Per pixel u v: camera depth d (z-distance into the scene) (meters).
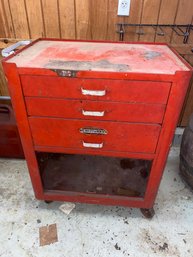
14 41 1.28
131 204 1.05
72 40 1.05
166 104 0.73
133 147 0.86
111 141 0.85
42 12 1.19
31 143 0.89
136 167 1.23
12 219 1.10
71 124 0.82
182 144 1.21
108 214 1.13
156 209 1.16
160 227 1.07
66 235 1.03
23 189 1.25
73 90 0.73
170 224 1.08
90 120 0.80
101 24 1.22
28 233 1.04
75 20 1.21
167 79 0.67
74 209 1.15
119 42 1.03
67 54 0.84
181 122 1.57
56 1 1.15
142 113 0.76
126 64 0.75
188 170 1.18
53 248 0.98
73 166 1.22
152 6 1.16
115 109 0.76
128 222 1.09
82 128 0.83
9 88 0.74
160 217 1.12
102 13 1.18
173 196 1.23
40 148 0.90
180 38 1.26
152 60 0.80
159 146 0.84
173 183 1.31
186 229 1.06
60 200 1.10
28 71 0.69
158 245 1.00
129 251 0.97
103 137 0.85
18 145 1.37
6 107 1.33
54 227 1.07
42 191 1.07
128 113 0.77
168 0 1.14
